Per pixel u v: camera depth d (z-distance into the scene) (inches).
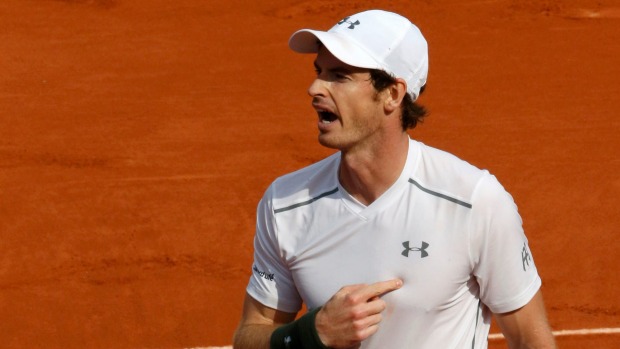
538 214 1338.6
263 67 1843.0
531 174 1446.9
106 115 1653.5
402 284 492.1
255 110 1667.1
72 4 2129.7
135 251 1264.8
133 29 2022.6
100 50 1921.8
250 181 1437.0
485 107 1672.0
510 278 496.4
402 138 498.3
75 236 1296.8
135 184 1424.7
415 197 495.5
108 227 1316.4
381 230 497.7
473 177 492.7
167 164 1486.2
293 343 495.8
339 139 492.7
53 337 1111.0
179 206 1364.4
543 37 1973.4
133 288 1191.6
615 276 1198.9
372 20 492.7
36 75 1808.6
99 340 1105.4
